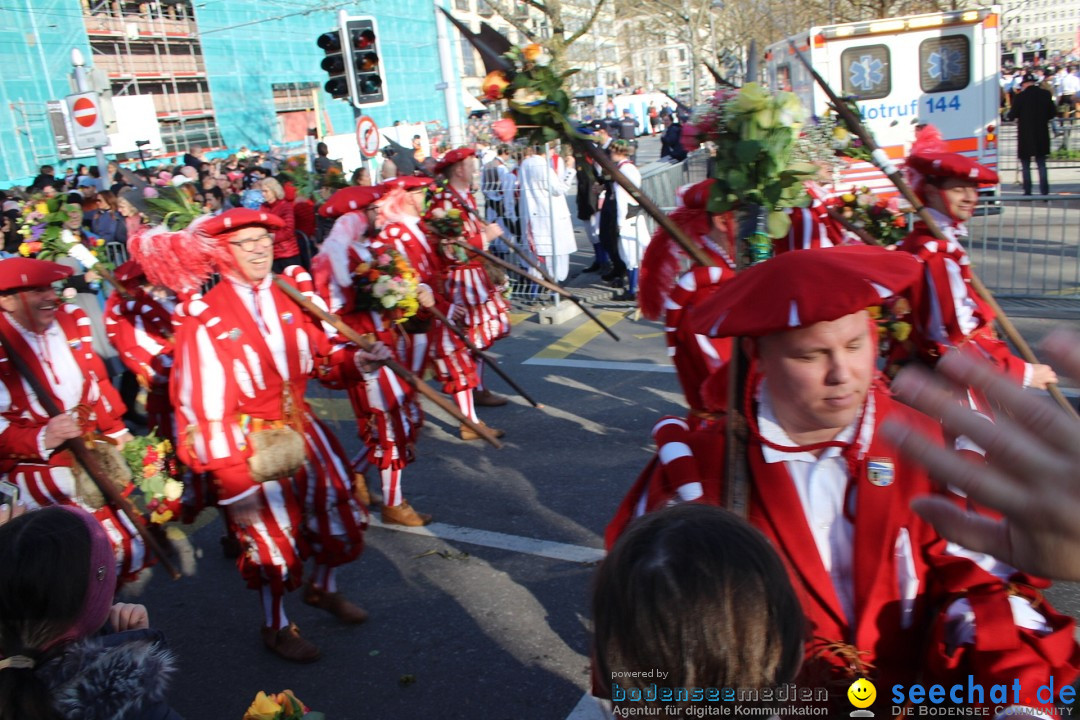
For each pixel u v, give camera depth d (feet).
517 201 36.09
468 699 11.98
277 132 107.14
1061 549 3.28
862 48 42.22
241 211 12.08
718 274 10.36
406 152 23.09
